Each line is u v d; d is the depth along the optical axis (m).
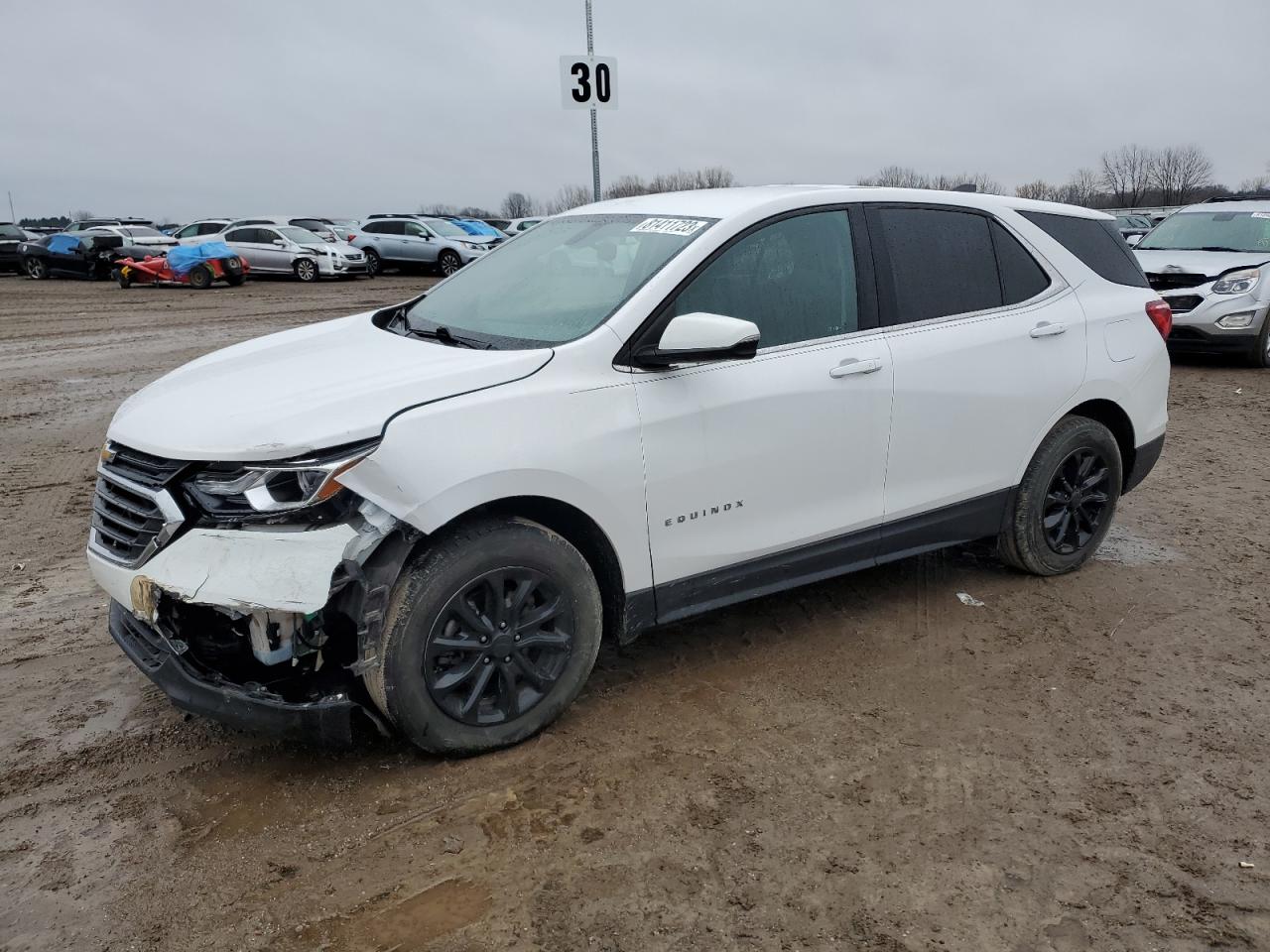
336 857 2.80
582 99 9.95
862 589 4.73
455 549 3.04
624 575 3.42
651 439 3.36
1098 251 4.84
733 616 4.43
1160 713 3.58
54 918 2.57
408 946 2.46
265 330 15.17
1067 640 4.18
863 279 3.96
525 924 2.53
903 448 4.04
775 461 3.67
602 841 2.86
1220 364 11.70
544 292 3.77
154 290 23.25
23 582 4.93
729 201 3.88
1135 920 2.54
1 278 28.33
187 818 2.99
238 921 2.55
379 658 2.99
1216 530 5.62
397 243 27.39
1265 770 3.22
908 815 2.98
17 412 9.18
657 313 3.42
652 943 2.47
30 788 3.15
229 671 3.03
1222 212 12.21
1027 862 2.77
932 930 2.51
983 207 4.42
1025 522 4.60
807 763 3.26
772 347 3.69
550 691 3.34
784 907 2.59
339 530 2.83
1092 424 4.67
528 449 3.09
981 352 4.21
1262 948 2.45
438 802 3.04
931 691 3.74
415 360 3.32
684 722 3.51
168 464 2.95
